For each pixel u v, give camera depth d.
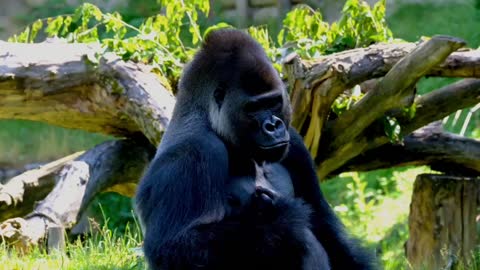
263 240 13.38
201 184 13.82
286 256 13.39
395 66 19.39
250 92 14.12
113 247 19.53
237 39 14.41
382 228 30.92
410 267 22.02
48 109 22.36
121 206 32.75
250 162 14.77
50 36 24.66
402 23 42.66
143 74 22.14
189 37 41.03
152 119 21.27
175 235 13.52
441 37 18.33
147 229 13.89
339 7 44.09
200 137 14.20
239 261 13.36
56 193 21.17
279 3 44.19
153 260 13.62
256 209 13.91
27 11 45.75
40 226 20.17
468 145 23.02
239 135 14.25
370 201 33.62
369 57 20.31
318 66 19.95
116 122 22.81
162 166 14.02
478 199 22.80
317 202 15.77
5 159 38.44
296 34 23.28
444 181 23.00
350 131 21.00
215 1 44.56
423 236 23.31
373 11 22.89
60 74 21.84
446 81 38.41
